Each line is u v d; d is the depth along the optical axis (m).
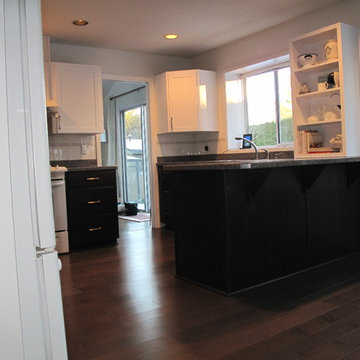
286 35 4.55
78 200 4.41
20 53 0.68
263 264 2.91
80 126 4.73
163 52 5.62
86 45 5.12
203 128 5.40
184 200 3.06
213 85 5.52
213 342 2.01
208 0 3.81
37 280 0.71
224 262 2.71
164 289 2.90
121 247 4.46
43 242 0.70
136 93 7.26
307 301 2.54
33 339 0.70
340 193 3.57
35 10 0.70
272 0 3.88
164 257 3.89
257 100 5.38
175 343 2.02
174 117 5.41
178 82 5.39
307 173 3.19
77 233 4.41
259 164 2.47
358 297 2.57
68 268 3.64
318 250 3.35
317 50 4.18
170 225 5.48
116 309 2.54
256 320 2.27
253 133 5.48
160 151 5.77
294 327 2.15
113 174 4.64
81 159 5.07
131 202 7.52
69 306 2.63
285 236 3.06
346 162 3.41
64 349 0.74
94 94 4.82
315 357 1.82
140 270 3.46
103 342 2.06
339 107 3.81
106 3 3.78
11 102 0.68
